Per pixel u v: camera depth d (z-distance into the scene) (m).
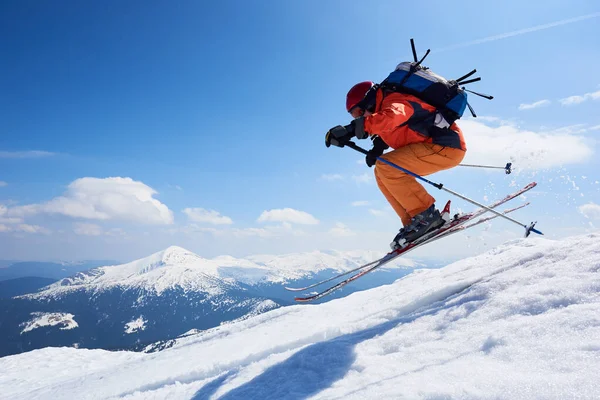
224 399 3.35
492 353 2.25
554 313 2.42
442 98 3.88
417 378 2.24
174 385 4.99
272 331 6.50
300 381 3.00
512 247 5.34
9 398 8.71
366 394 2.27
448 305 3.50
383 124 3.51
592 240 3.53
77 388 7.14
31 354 13.55
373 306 5.48
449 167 4.15
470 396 1.84
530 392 1.70
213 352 6.37
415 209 4.14
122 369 7.84
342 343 3.47
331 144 3.88
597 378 1.62
